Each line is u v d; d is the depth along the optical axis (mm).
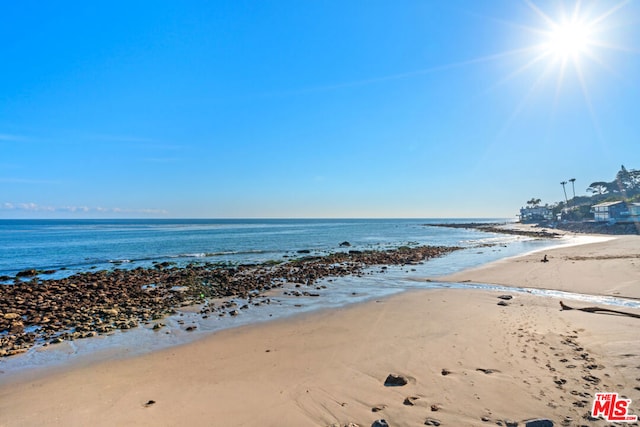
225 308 14523
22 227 131750
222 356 9070
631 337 8977
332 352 9062
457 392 6465
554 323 10742
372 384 7074
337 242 55344
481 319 11641
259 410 6223
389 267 27109
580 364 7371
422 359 8250
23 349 9781
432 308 13602
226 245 50062
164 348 9797
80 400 6816
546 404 5801
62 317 13359
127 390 7211
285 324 11961
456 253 36906
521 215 155625
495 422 5387
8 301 16047
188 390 7133
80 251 42156
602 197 130250
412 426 5418
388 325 11383
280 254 38375
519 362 7711
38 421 6051
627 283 17172
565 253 33250
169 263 31062
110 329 11672
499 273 22500
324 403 6375
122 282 21391
